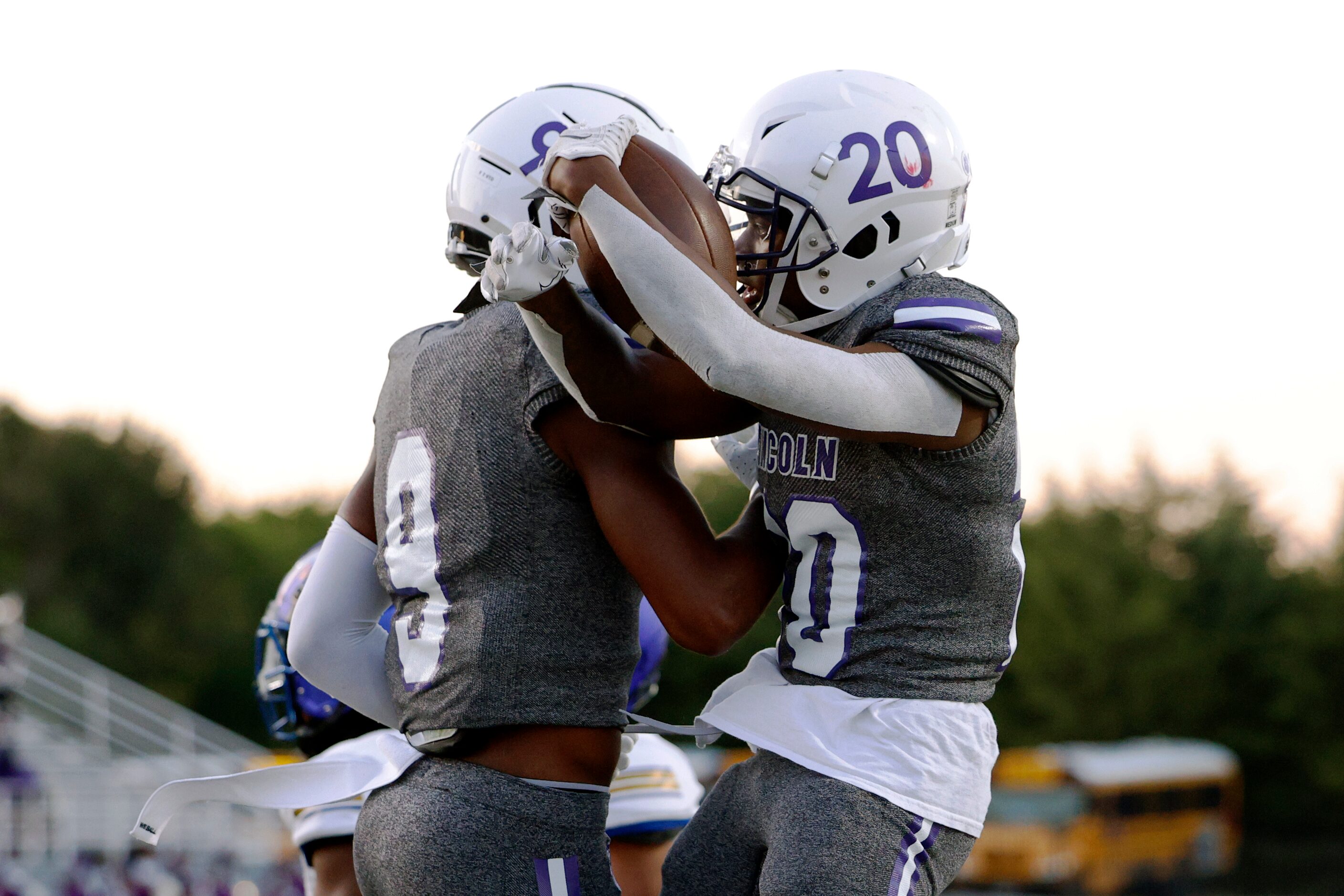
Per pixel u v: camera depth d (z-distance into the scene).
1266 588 58.41
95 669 26.83
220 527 88.94
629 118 3.41
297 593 5.20
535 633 3.64
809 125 3.90
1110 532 61.34
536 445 3.66
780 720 3.71
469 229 4.21
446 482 3.74
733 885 3.89
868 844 3.53
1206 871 40.69
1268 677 56.84
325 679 4.19
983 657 3.72
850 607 3.68
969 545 3.64
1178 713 55.34
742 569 3.69
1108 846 38.47
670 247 3.20
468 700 3.64
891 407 3.36
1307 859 53.06
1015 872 38.56
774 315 4.02
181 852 21.02
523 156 4.12
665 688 55.19
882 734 3.60
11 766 21.30
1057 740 54.03
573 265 3.72
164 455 84.56
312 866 5.10
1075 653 54.69
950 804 3.64
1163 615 55.62
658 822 5.07
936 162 3.94
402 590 3.88
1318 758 55.88
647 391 3.49
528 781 3.64
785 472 3.76
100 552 80.56
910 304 3.56
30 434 84.38
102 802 22.66
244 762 24.52
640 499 3.60
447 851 3.59
